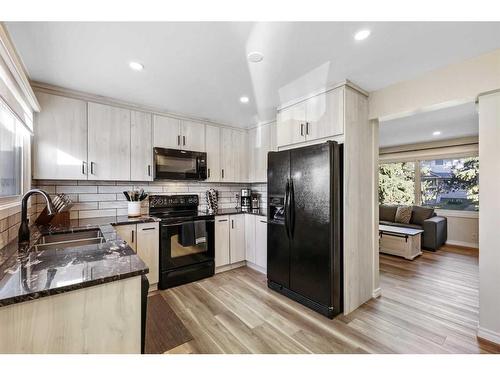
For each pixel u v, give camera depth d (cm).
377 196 267
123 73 212
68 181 272
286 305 245
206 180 354
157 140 309
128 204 296
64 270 107
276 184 275
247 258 362
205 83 233
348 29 152
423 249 469
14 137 181
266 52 179
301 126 265
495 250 184
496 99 181
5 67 140
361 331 201
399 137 485
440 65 200
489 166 185
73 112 251
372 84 236
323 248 223
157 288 283
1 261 118
